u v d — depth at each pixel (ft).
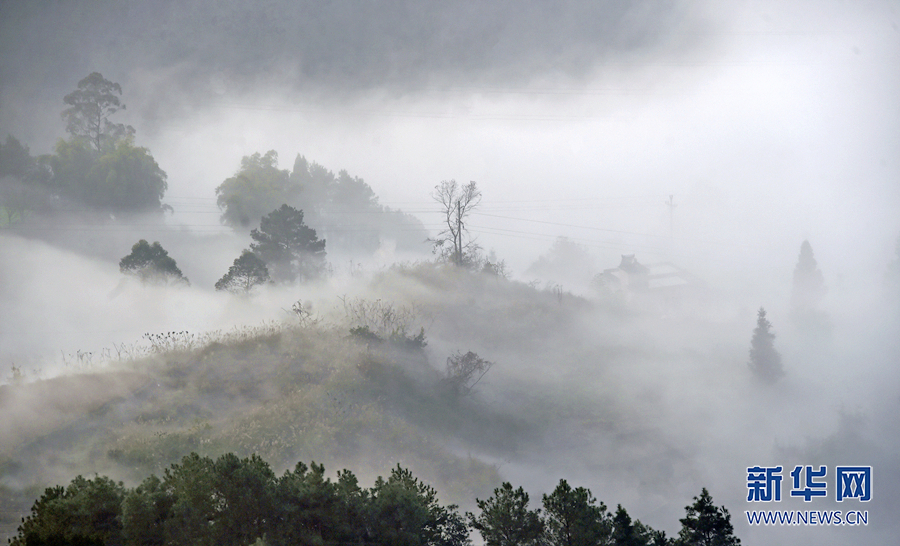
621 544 39.65
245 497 37.91
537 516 41.34
